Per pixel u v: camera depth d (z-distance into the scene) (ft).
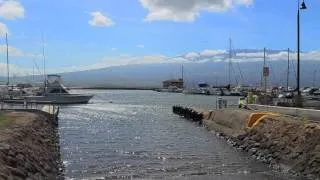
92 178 98.89
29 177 80.38
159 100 597.11
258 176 101.65
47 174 94.12
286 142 118.01
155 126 230.89
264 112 167.84
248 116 164.35
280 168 109.60
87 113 334.65
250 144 139.85
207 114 247.29
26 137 114.21
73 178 98.43
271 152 121.70
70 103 445.37
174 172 106.32
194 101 561.84
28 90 454.81
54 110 261.24
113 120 270.05
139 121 263.70
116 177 100.42
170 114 328.90
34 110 230.68
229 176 102.01
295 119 134.21
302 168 101.96
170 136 183.62
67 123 246.27
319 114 134.62
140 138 175.94
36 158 96.58
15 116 175.22
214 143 159.94
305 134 111.14
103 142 162.20
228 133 174.91
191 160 122.42
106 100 597.11
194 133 196.03
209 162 119.34
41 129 155.84
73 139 171.42
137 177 100.68
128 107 428.15
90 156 128.47
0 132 108.17
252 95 253.65
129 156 128.77
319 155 99.30
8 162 77.92
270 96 255.91
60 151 138.21
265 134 135.64
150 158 125.39
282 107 175.11
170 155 131.03
